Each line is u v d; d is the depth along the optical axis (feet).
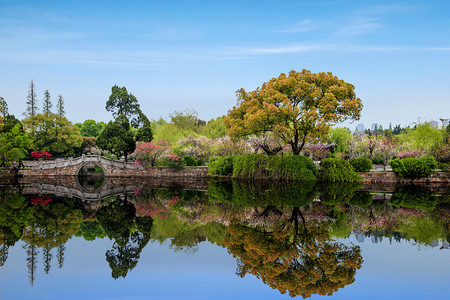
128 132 138.21
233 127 106.52
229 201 66.95
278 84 99.96
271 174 108.27
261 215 51.08
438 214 51.72
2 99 172.86
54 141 183.21
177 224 45.55
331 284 25.27
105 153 168.76
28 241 37.42
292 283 25.77
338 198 71.15
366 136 136.56
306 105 99.25
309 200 67.87
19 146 131.34
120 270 28.78
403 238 37.35
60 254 33.01
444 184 106.63
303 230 41.06
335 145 153.28
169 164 135.74
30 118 179.01
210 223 45.75
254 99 104.53
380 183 107.76
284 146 122.42
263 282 26.09
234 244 35.81
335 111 97.35
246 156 117.19
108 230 42.47
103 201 67.82
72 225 45.32
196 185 104.32
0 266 29.58
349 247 34.04
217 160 129.59
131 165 134.41
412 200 68.28
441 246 34.32
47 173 131.54
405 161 109.29
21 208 58.80
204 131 200.44
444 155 118.83
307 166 104.53
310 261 30.40
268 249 33.73
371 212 53.36
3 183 110.83
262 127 101.55
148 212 54.70
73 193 83.30
